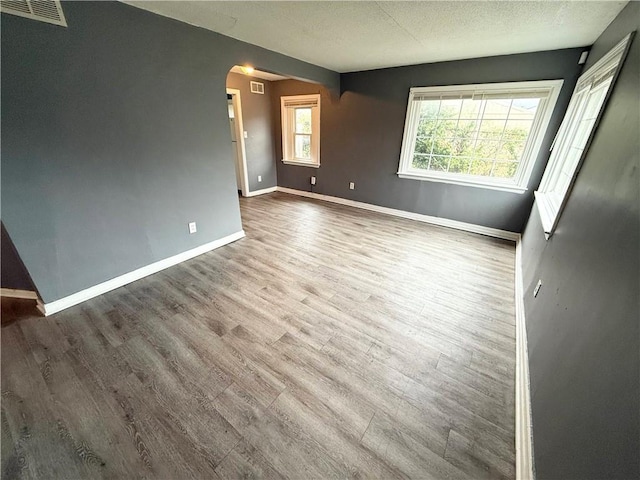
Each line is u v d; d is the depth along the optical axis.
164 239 2.62
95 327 1.87
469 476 1.10
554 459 0.90
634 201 0.88
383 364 1.62
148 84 2.18
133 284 2.41
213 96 2.67
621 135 1.17
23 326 1.86
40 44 1.64
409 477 1.09
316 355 1.67
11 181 1.69
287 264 2.80
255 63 2.92
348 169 4.77
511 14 1.96
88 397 1.39
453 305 2.17
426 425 1.28
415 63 3.54
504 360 1.66
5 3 1.48
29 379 1.47
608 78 1.76
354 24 2.24
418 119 3.82
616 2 1.66
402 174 4.13
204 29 2.42
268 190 5.80
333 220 4.16
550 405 1.07
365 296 2.28
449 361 1.64
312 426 1.27
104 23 1.86
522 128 3.16
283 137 5.40
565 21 2.02
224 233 3.20
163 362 1.60
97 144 2.00
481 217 3.64
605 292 0.92
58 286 2.01
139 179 2.30
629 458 0.58
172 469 1.11
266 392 1.43
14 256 1.97
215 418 1.30
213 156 2.84
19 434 1.22
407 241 3.41
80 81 1.83
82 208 2.02
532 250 2.40
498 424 1.29
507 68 3.01
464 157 3.64
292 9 1.99
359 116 4.33
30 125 1.69
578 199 1.50
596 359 0.84
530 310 1.82
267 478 1.09
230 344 1.75
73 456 1.15
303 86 4.79
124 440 1.20
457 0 1.79
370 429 1.26
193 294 2.27
